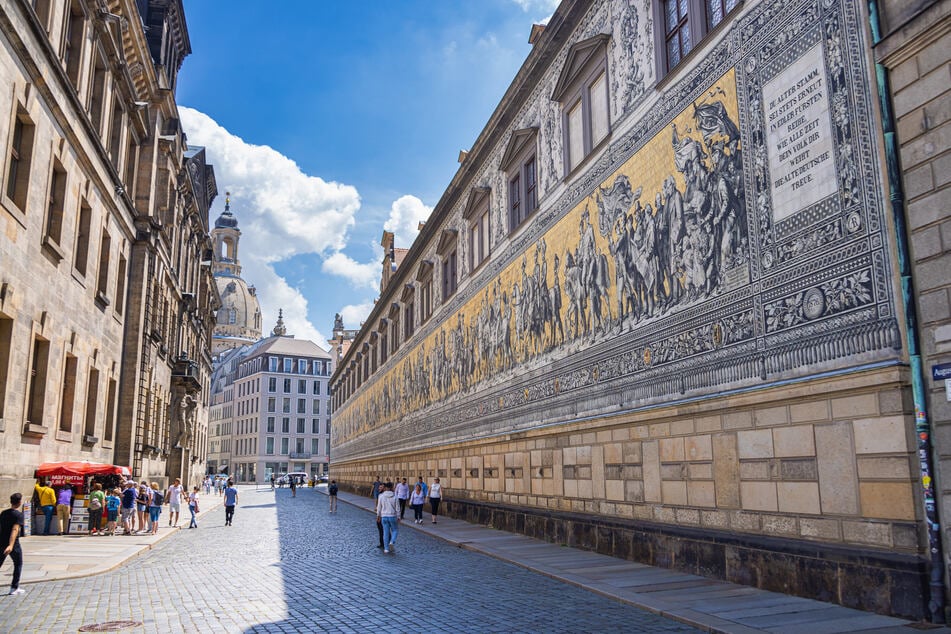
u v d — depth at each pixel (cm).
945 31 938
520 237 2466
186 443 5441
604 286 1817
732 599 1104
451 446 3192
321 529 2877
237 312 17075
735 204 1321
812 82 1155
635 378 1638
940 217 930
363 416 6128
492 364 2689
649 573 1405
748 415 1256
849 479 1042
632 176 1705
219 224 18100
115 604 1195
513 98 2539
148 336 3684
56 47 2270
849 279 1060
